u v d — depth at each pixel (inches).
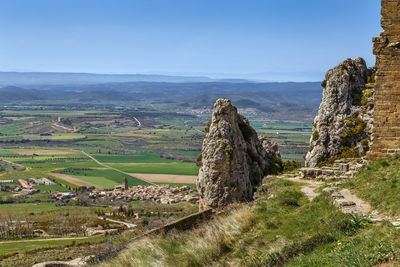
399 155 1170.0
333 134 1907.0
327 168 1576.0
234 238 906.1
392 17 1228.5
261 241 855.7
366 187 1019.3
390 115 1241.4
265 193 1469.0
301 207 1067.3
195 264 810.8
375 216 795.4
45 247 2893.7
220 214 1229.1
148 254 892.6
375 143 1254.3
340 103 1923.0
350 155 1840.6
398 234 620.4
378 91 1250.6
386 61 1239.5
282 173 1913.1
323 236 744.3
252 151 1927.9
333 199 975.6
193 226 1130.7
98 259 1053.2
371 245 608.7
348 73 1942.7
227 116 1691.7
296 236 828.6
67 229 4498.0
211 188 1624.0
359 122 1857.8
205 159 1659.7
